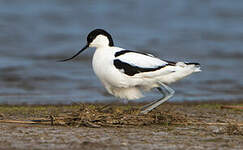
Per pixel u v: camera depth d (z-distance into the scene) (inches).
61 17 1133.1
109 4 1282.0
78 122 361.1
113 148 291.3
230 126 357.7
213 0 1339.8
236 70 741.3
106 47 398.0
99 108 384.2
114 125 362.3
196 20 1158.3
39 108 471.5
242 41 954.1
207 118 421.7
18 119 394.9
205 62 796.6
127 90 395.5
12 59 777.6
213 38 981.2
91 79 665.6
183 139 323.9
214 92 599.8
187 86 635.5
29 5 1232.2
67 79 661.9
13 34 964.0
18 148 288.2
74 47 879.7
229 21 1147.3
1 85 610.9
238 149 297.3
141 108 398.9
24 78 656.4
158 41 951.6
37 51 842.8
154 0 1332.4
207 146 303.7
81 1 1293.1
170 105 511.2
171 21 1145.4
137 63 380.5
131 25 1095.0
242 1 1328.7
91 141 309.4
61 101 524.4
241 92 601.9
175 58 824.9
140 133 340.2
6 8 1194.6
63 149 286.4
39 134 329.1
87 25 1072.8
